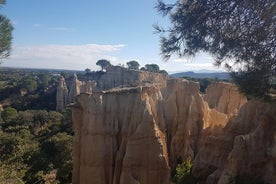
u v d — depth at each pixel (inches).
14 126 3420.3
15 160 2065.7
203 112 1800.0
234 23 543.8
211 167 1320.1
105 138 1311.5
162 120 1727.4
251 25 539.5
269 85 561.6
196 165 1370.6
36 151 2170.3
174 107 1849.2
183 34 566.3
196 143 1748.3
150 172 1242.6
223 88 2214.6
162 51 574.9
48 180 1844.2
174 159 1731.1
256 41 542.9
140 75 3592.5
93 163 1285.7
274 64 546.6
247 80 561.6
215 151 1331.2
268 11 516.4
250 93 568.7
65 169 1930.4
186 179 1368.1
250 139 1090.7
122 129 1327.5
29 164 2066.9
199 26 553.0
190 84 1872.5
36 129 3344.0
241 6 529.0
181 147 1766.7
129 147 1249.4
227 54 561.9
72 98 4065.0
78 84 4124.0
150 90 1764.3
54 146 2308.1
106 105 1341.0
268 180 1015.6
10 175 1199.6
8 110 3794.3
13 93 5064.0
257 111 1221.1
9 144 2356.1
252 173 1056.8
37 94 4904.0
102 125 1312.7
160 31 573.6
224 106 2126.0
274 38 541.0
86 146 1300.4
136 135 1256.2
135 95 1358.3
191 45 561.3
